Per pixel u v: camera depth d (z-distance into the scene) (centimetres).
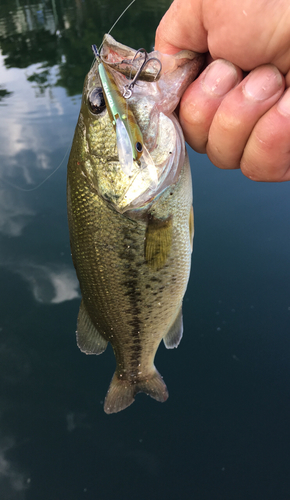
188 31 20
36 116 117
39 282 71
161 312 29
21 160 97
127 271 27
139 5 240
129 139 21
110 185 23
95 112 23
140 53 21
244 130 19
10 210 84
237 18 17
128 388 35
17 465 53
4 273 72
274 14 17
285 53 18
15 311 67
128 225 25
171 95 21
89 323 32
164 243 26
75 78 146
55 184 91
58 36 198
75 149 25
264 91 18
